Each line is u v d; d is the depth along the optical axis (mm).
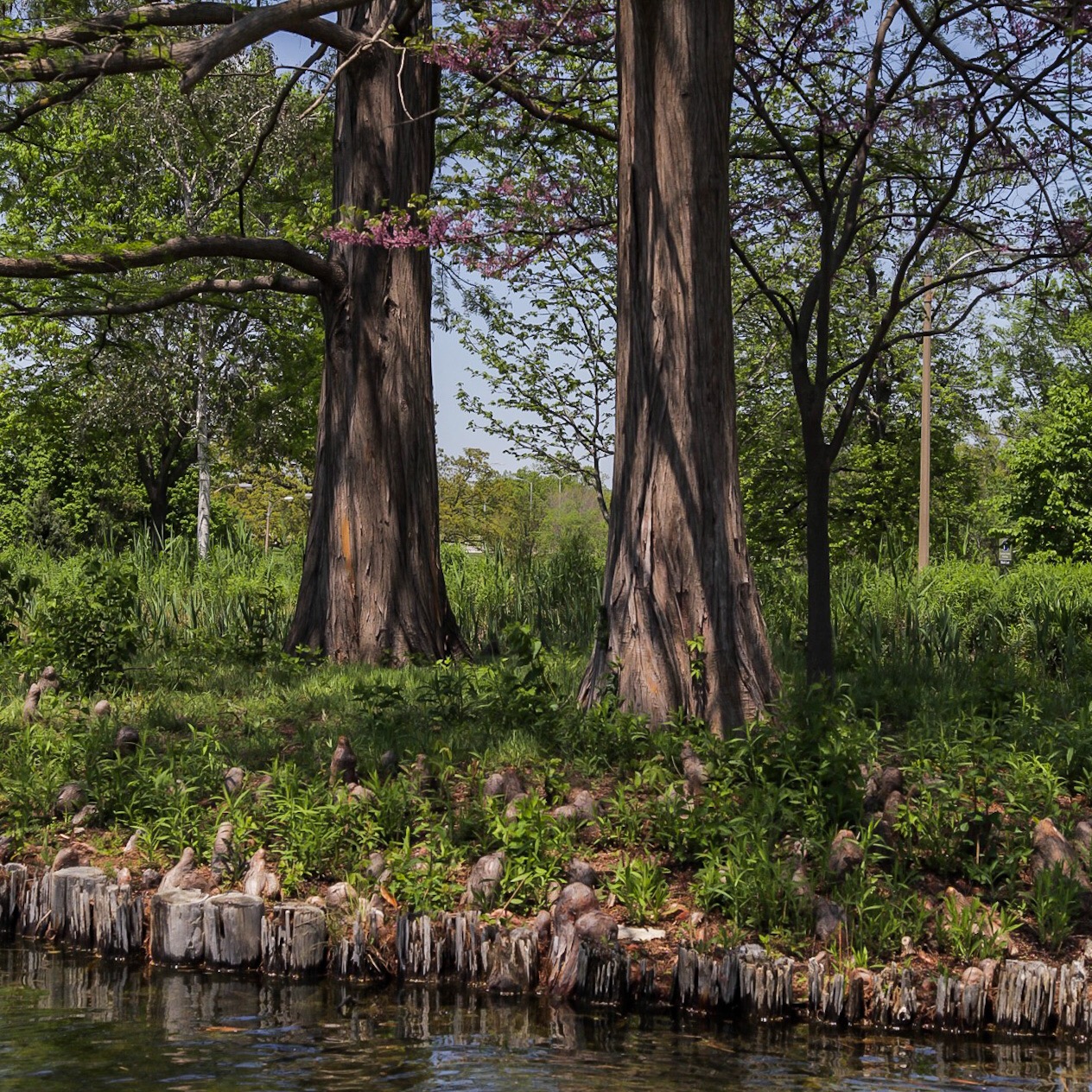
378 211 13820
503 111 13906
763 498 30172
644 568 9500
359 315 13859
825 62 11727
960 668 12016
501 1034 5609
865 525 30000
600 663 9734
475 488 46312
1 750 9102
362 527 13734
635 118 9719
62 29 10352
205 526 31438
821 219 12117
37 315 13906
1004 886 6730
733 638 9398
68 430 33219
